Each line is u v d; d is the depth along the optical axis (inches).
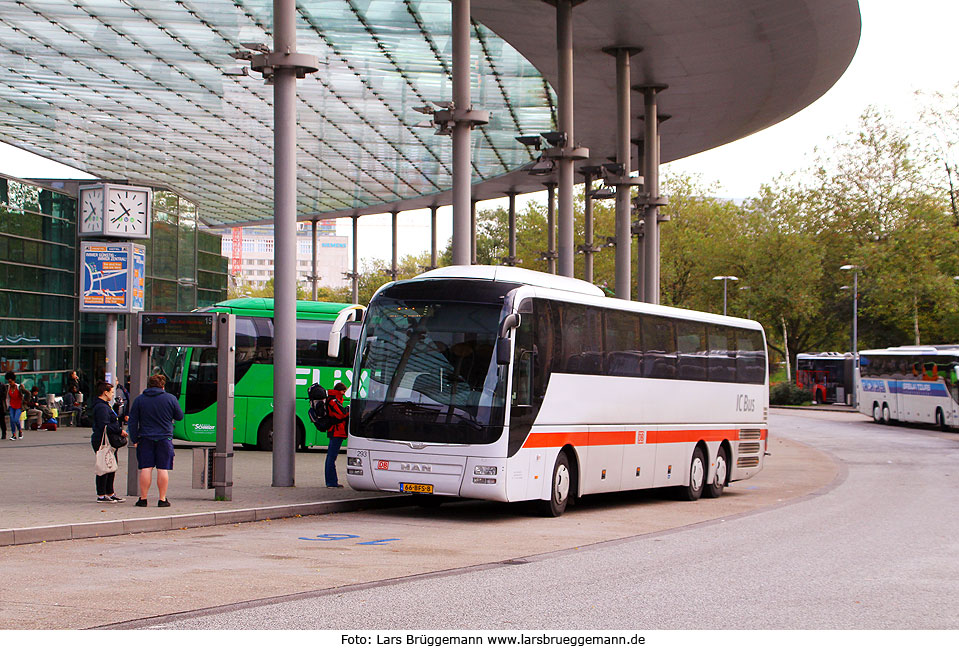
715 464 896.9
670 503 839.1
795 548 525.0
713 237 3171.8
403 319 652.7
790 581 410.3
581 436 698.8
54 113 1720.0
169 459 605.9
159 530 542.3
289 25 723.4
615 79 1461.6
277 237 731.4
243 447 1174.3
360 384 650.8
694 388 863.7
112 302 1273.4
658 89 1524.4
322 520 616.4
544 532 591.5
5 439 1203.9
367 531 567.2
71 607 324.2
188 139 1900.8
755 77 1460.4
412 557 464.8
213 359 1113.4
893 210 2886.3
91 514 556.7
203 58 1400.1
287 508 622.2
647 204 1498.5
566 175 1131.9
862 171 2977.4
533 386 645.3
